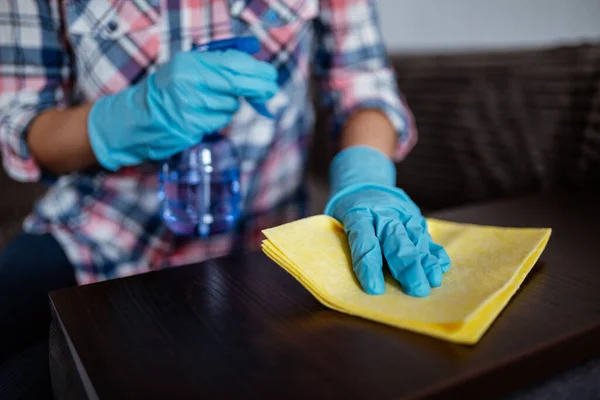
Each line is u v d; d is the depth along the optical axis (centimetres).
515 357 37
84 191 87
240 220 91
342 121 94
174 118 64
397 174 132
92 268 88
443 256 52
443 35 151
